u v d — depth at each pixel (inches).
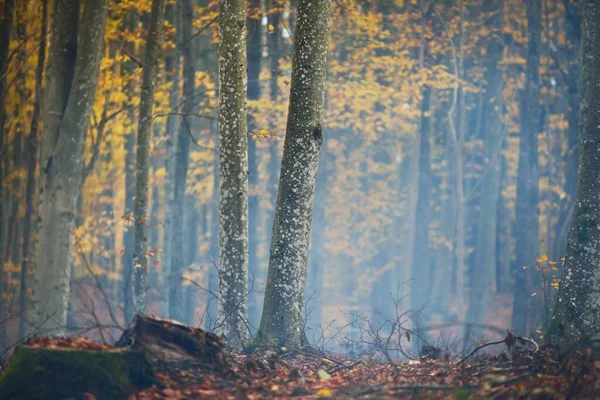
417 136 1595.7
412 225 1614.2
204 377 372.5
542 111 1437.0
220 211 601.3
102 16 789.2
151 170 1449.3
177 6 1165.7
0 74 976.3
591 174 527.2
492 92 1480.1
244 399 349.1
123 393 351.3
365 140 1581.0
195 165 1352.1
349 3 1285.7
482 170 1653.5
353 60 1309.1
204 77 1136.2
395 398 346.0
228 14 600.4
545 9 1421.0
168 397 346.3
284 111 1219.9
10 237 1214.3
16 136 1216.8
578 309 517.3
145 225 833.5
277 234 564.7
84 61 783.1
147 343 372.5
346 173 1612.9
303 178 561.3
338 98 1274.6
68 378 346.9
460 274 1366.9
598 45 536.7
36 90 1031.0
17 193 1238.9
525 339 443.8
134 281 828.0
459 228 1395.2
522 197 1212.5
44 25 1042.1
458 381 385.1
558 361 410.3
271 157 1358.3
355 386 377.4
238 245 597.3
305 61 561.0
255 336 558.6
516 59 1457.9
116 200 1637.6
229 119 600.1
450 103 1587.1
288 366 437.1
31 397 343.0
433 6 1424.7
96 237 1333.7
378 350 539.8
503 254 1606.8
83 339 374.3
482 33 1467.8
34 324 766.5
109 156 1407.5
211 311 1275.8
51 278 775.7
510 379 369.7
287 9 1144.2
